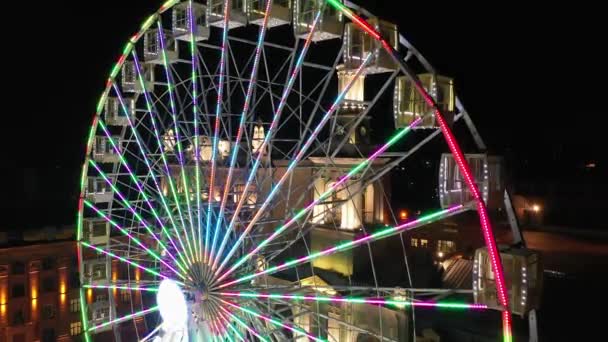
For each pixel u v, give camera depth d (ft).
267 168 89.61
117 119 86.89
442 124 47.14
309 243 115.34
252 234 76.84
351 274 107.96
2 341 167.22
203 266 64.90
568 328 96.89
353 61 60.44
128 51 76.54
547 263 130.21
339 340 101.14
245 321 68.33
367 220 114.01
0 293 167.94
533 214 175.73
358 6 59.82
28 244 174.91
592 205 168.25
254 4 70.33
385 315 94.58
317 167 101.04
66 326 179.01
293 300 84.79
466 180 46.16
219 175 93.35
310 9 65.77
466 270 110.52
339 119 105.91
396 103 56.70
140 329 179.22
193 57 71.31
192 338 62.28
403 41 57.72
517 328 97.40
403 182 209.46
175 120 75.20
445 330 98.84
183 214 75.56
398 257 116.57
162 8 73.41
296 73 63.72
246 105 67.72
